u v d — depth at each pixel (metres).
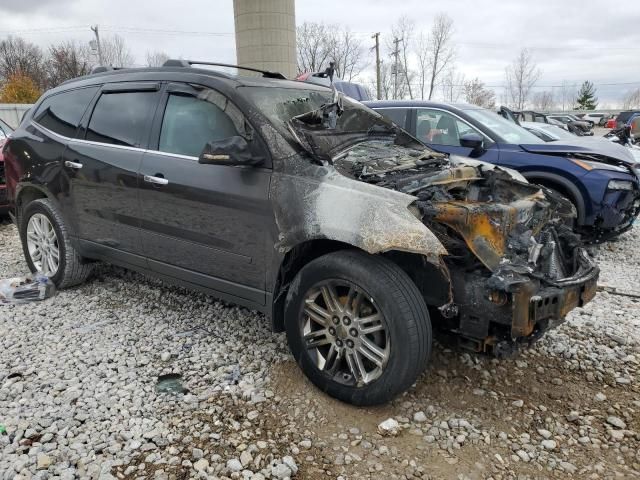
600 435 2.74
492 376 3.29
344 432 2.70
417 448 2.60
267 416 2.82
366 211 2.69
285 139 3.14
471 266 2.82
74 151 4.20
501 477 2.42
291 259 3.07
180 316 4.09
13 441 2.57
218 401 2.95
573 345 3.71
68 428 2.67
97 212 4.08
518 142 6.30
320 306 3.00
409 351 2.64
